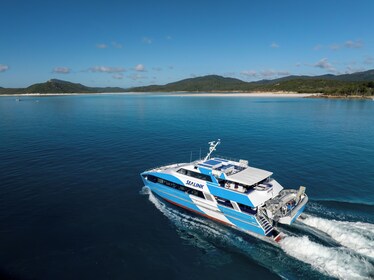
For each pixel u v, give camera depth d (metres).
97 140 48.88
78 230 18.97
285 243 16.77
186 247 17.17
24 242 17.47
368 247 15.83
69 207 22.38
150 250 16.86
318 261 15.13
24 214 21.09
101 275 14.70
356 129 59.56
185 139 49.97
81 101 188.88
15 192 25.23
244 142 47.22
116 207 22.45
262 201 18.41
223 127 63.66
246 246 17.09
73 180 28.47
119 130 59.97
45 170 31.66
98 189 26.12
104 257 16.14
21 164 33.94
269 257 15.93
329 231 17.67
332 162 34.78
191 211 21.86
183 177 22.31
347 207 21.66
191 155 38.94
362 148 42.03
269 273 14.71
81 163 34.59
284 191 20.89
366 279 13.66
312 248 15.92
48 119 80.25
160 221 20.31
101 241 17.72
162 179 23.86
